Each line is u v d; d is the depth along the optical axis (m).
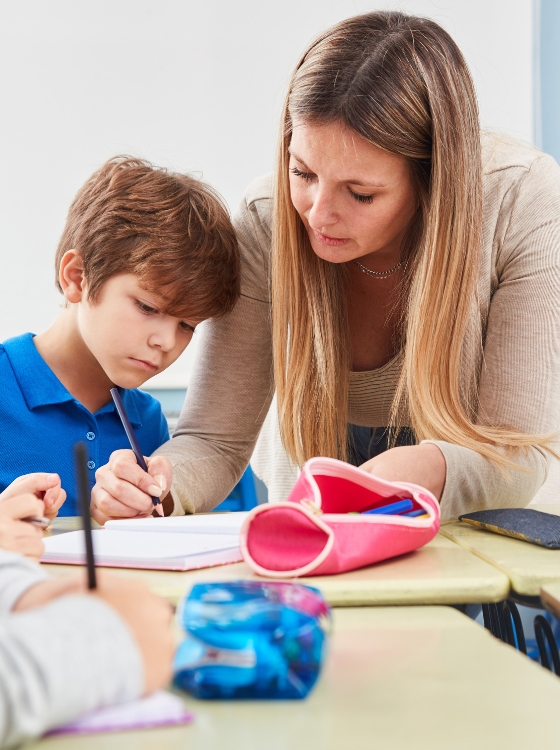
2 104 1.99
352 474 0.71
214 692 0.38
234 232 1.22
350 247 1.00
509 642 0.84
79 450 0.39
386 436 1.31
